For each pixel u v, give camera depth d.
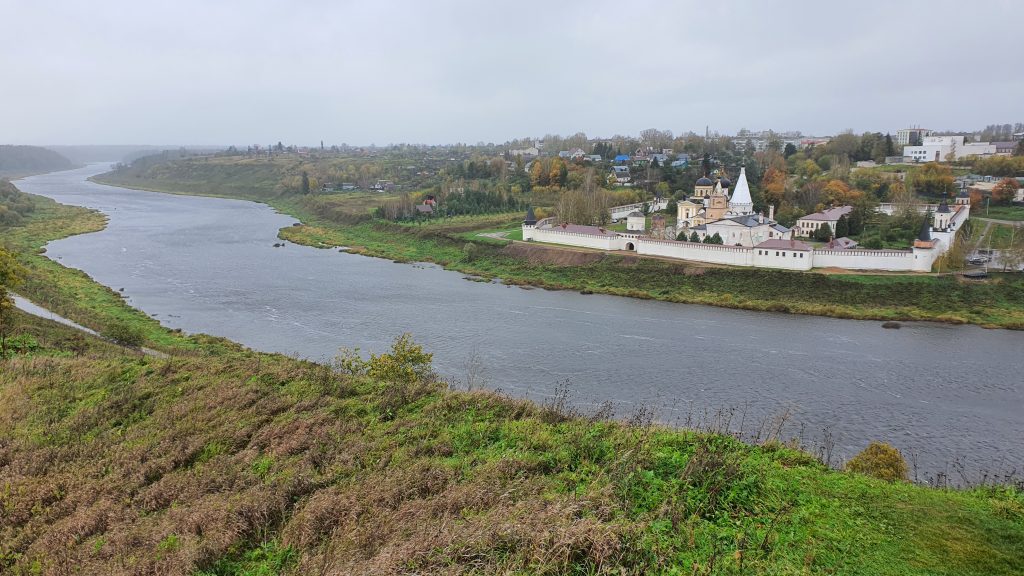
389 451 23.56
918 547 15.77
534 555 14.96
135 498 22.28
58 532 20.38
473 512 18.14
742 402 48.59
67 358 41.59
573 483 19.48
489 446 23.61
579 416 27.64
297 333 66.75
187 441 26.34
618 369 56.00
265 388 32.28
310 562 16.56
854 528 16.70
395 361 39.38
